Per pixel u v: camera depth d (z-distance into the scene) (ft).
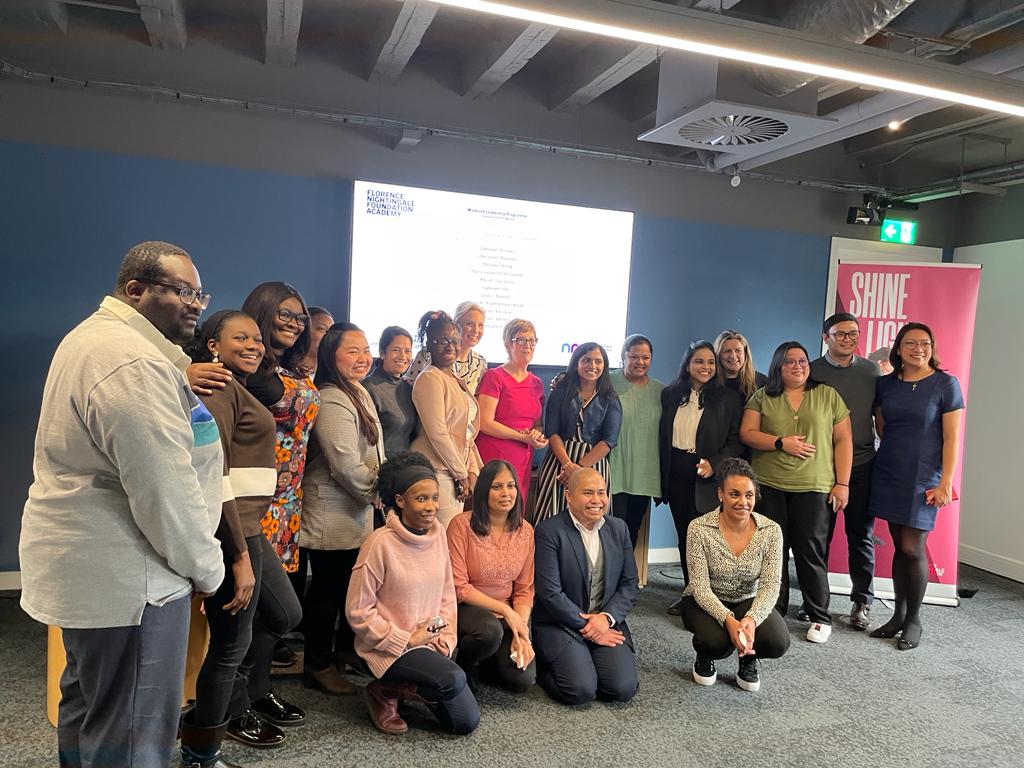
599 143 15.20
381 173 13.88
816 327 17.25
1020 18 8.95
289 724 8.17
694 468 12.66
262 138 13.19
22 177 12.05
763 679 10.18
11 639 10.23
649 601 13.39
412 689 8.11
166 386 4.91
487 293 14.47
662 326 16.02
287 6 10.46
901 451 11.99
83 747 5.14
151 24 11.29
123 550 4.90
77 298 12.42
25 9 11.17
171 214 12.78
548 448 12.59
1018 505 16.08
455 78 14.15
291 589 7.38
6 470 12.26
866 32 8.18
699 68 10.13
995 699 9.85
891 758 8.19
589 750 8.00
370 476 8.82
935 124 14.84
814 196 17.03
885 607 13.57
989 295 17.10
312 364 8.57
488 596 9.32
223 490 6.14
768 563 9.93
